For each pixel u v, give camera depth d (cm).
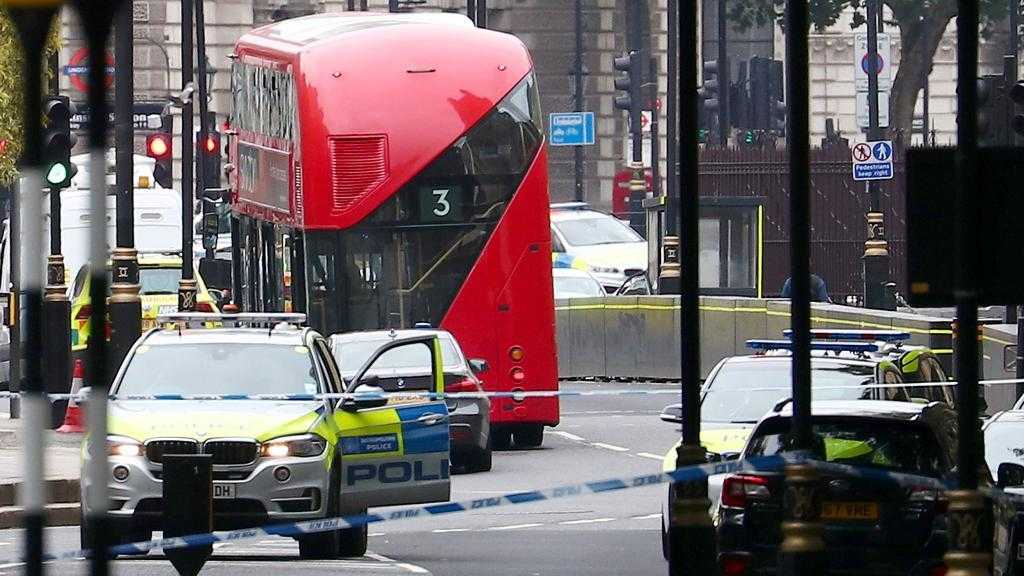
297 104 8900
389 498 5775
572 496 7538
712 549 3684
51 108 8925
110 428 5403
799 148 3475
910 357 6838
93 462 2369
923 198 3111
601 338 13375
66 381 9131
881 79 18012
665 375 12962
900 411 4628
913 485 4419
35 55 2264
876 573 4412
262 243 9919
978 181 3070
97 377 2336
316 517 5419
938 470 4509
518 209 8950
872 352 6625
